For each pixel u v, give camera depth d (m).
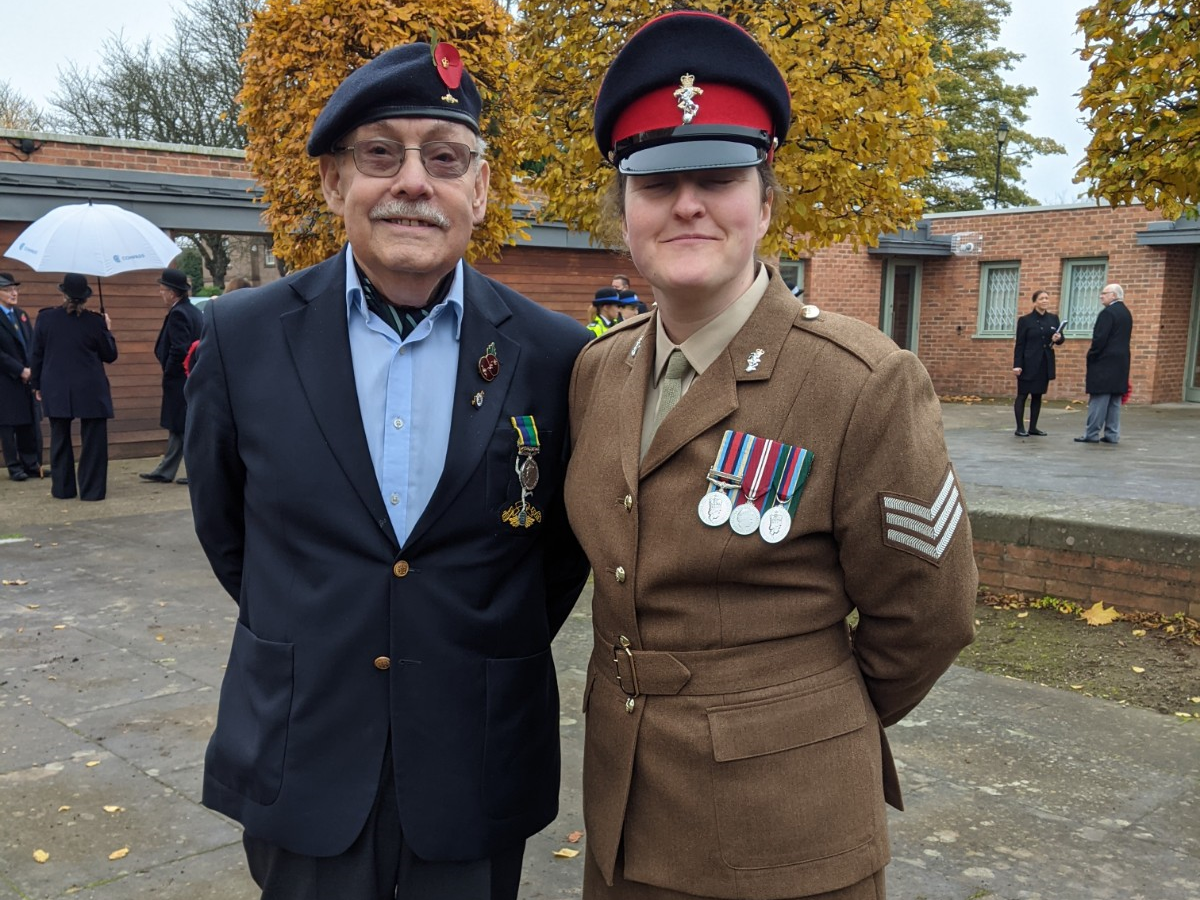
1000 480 7.54
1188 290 15.41
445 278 1.76
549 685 1.85
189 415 1.79
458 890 1.70
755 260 1.65
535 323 1.86
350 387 1.69
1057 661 4.13
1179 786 3.03
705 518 1.46
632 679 1.54
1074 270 15.99
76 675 4.10
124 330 10.17
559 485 1.84
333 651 1.62
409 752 1.63
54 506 7.77
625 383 1.65
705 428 1.49
